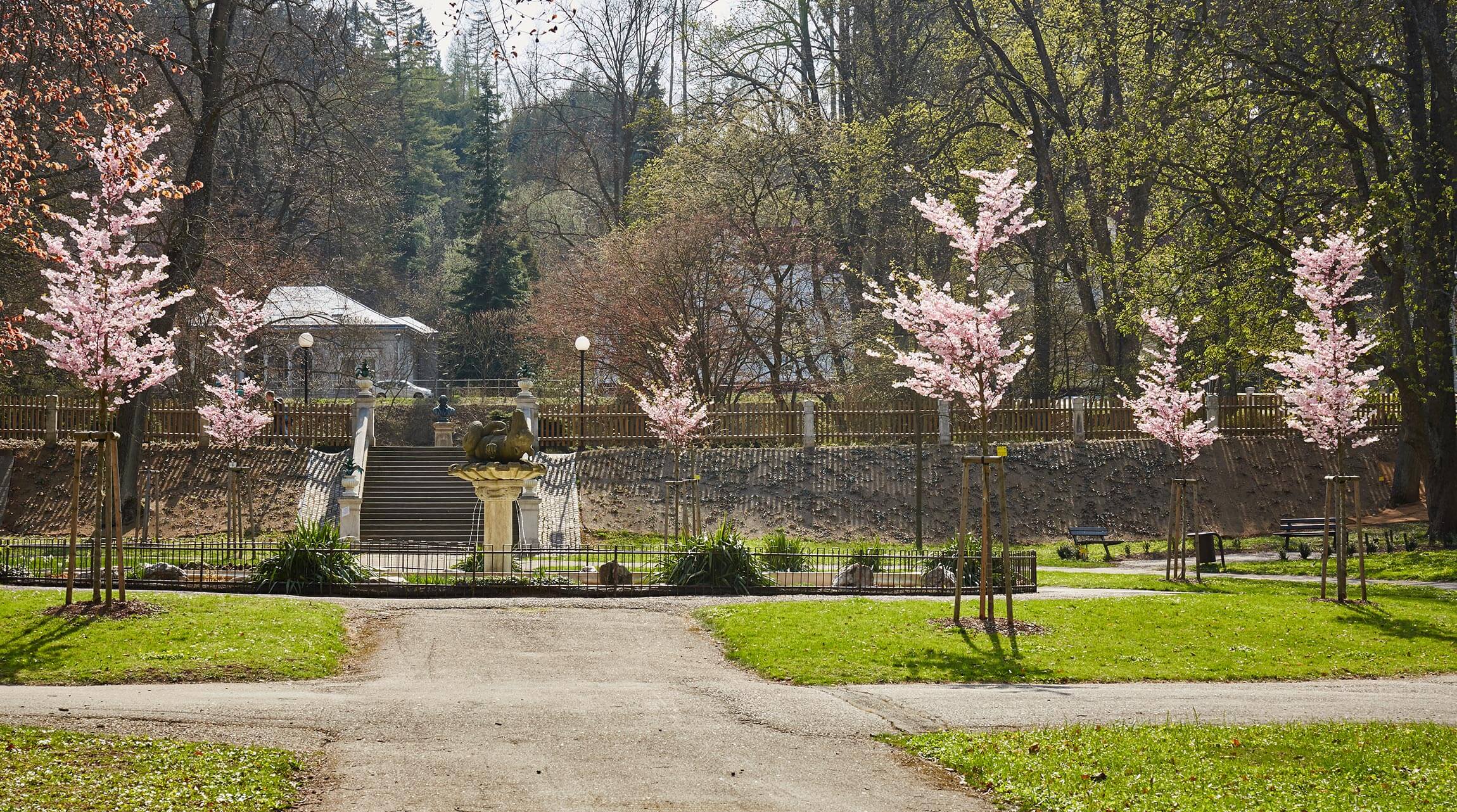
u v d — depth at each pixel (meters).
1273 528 37.03
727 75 55.28
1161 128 34.41
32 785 9.05
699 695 13.73
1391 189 28.42
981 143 49.19
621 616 19.23
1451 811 8.95
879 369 45.38
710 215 46.56
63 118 17.23
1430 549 29.91
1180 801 9.17
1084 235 47.97
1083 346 59.00
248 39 36.50
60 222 32.97
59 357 18.89
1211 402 39.88
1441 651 17.11
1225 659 16.31
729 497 37.50
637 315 45.12
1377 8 30.19
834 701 13.46
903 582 23.44
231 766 9.91
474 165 71.44
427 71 77.44
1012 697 13.80
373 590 21.34
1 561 23.02
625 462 38.88
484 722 12.04
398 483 36.06
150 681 14.23
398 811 8.96
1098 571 27.69
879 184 47.50
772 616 18.53
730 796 9.53
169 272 33.03
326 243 61.88
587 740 11.32
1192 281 33.59
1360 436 40.22
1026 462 38.91
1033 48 50.62
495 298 66.88
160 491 35.41
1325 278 23.23
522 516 33.59
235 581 21.58
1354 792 9.44
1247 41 33.19
